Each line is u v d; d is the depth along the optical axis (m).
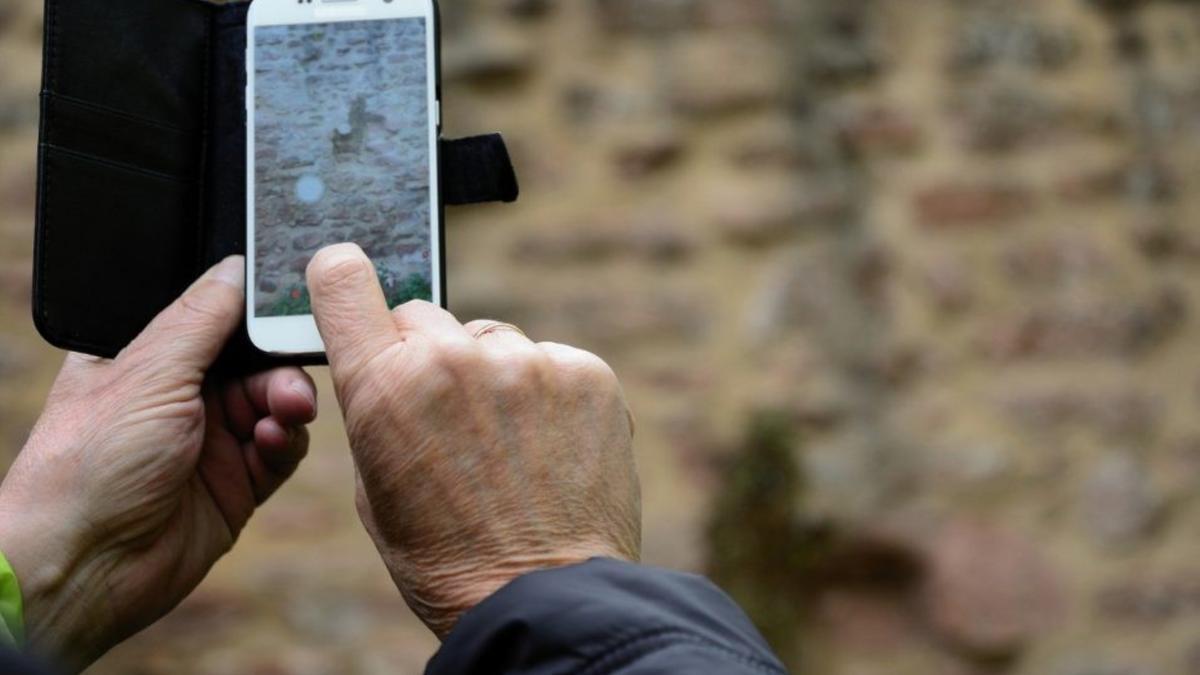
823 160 3.60
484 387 1.11
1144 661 3.43
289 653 3.29
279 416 1.40
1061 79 3.73
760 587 3.35
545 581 0.98
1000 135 3.67
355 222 1.34
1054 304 3.60
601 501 1.12
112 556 1.42
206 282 1.41
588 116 3.58
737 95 3.61
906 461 3.47
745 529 3.38
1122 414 3.56
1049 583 3.44
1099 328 3.60
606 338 3.48
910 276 3.56
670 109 3.60
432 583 1.09
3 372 3.41
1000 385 3.54
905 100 3.65
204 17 1.45
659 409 3.45
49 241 1.34
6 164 3.51
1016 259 3.60
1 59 3.55
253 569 3.32
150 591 1.46
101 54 1.37
